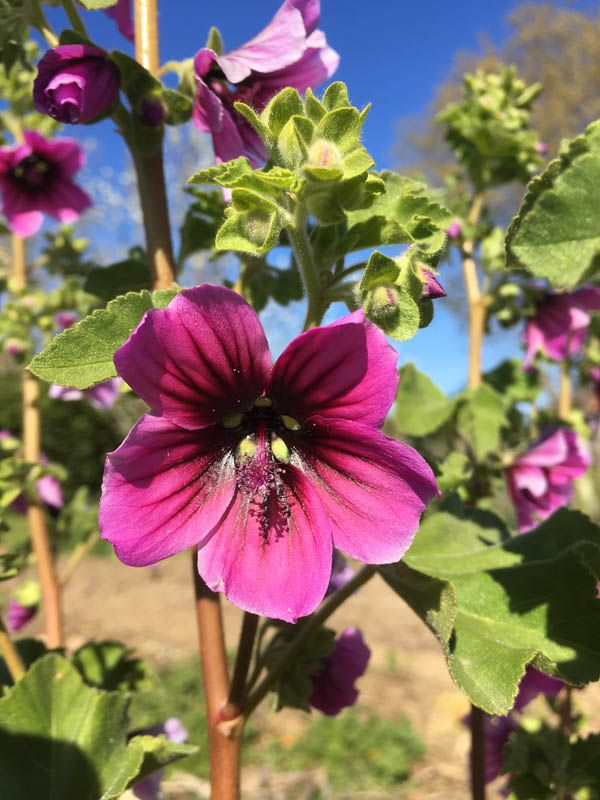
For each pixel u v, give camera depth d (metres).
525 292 0.23
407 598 0.10
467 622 0.10
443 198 0.14
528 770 0.14
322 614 0.11
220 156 0.12
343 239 0.10
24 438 0.26
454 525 0.12
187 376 0.08
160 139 0.12
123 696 0.11
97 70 0.12
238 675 0.11
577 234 0.07
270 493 0.09
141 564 0.08
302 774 0.48
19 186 0.22
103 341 0.09
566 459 0.21
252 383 0.09
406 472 0.08
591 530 0.11
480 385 0.22
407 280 0.09
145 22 0.13
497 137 0.23
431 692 0.63
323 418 0.08
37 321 0.27
